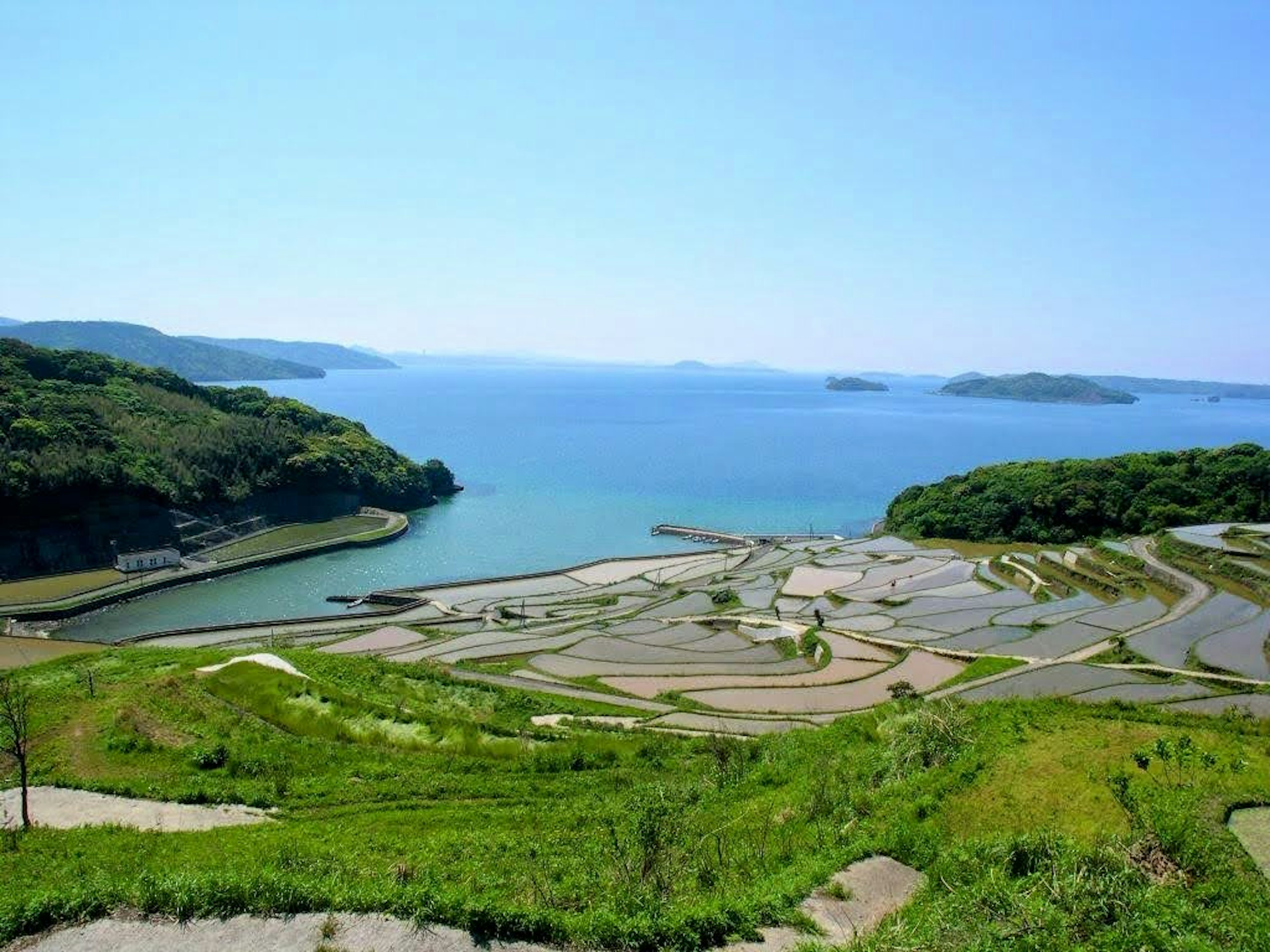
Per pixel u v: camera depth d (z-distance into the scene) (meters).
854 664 54.00
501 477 165.75
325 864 17.80
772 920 14.47
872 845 17.75
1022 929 13.10
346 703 37.16
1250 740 25.92
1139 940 12.72
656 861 17.25
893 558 90.50
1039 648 53.38
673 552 107.88
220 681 39.03
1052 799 20.53
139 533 95.56
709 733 36.75
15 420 96.00
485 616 75.31
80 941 13.31
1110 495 94.38
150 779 28.77
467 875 18.45
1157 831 17.36
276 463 118.56
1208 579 64.31
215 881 14.45
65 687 39.03
